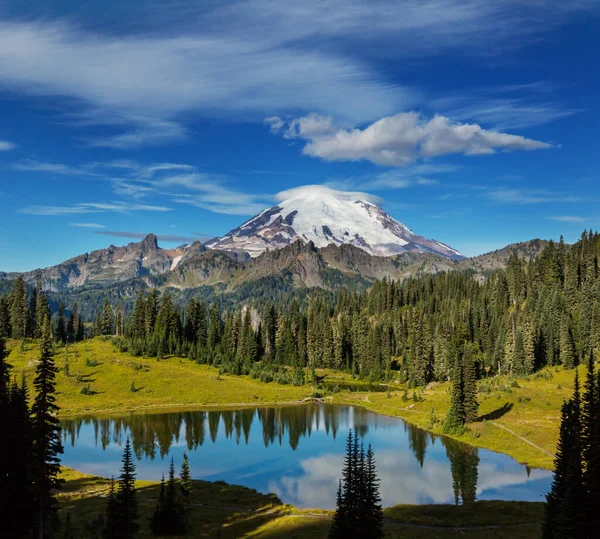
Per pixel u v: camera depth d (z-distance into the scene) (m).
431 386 175.75
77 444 115.44
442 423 126.44
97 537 53.28
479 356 186.62
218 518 67.00
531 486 85.12
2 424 47.56
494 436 113.19
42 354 49.09
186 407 155.00
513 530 62.66
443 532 62.12
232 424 136.00
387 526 64.00
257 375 192.25
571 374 150.75
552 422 117.75
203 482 85.56
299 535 59.38
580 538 46.09
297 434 125.50
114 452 109.19
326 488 86.75
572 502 46.72
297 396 170.62
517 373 157.62
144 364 187.88
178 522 60.44
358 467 51.62
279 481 90.56
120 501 55.66
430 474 92.12
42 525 48.50
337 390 179.75
